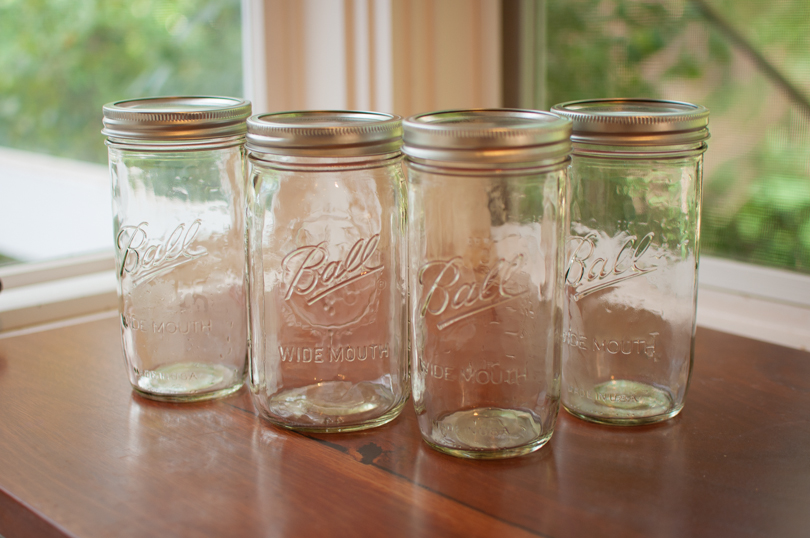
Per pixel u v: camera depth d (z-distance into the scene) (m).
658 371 0.60
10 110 0.97
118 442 0.58
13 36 0.96
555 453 0.56
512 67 1.08
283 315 0.58
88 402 0.65
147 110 0.57
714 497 0.50
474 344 0.54
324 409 0.59
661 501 0.49
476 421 0.54
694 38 0.93
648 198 0.58
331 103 1.04
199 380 0.65
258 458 0.55
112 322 0.84
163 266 0.63
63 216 1.03
